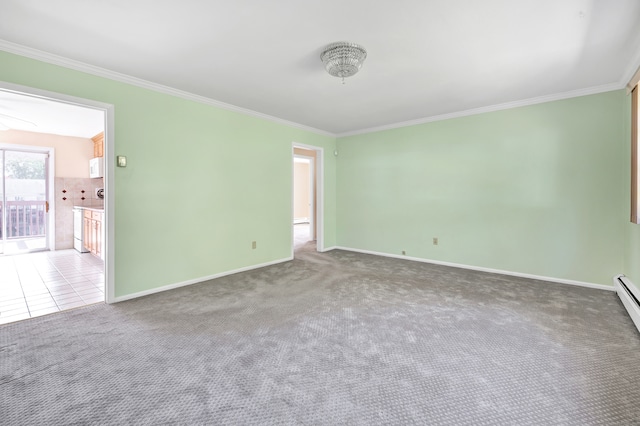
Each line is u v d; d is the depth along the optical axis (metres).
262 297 3.09
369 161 5.31
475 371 1.78
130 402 1.51
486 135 4.03
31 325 2.40
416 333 2.27
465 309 2.75
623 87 3.12
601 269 3.32
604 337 2.20
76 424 1.36
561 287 3.39
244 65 2.73
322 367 1.83
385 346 2.08
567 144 3.47
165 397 1.55
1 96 3.46
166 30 2.17
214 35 2.23
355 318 2.55
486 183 4.05
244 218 4.18
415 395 1.57
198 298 3.06
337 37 2.25
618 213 3.20
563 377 1.72
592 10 1.91
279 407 1.48
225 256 3.95
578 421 1.39
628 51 2.45
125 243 3.02
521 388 1.62
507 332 2.29
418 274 3.97
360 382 1.68
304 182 11.11
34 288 3.41
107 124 2.88
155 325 2.41
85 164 5.96
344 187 5.70
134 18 2.01
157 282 3.27
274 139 4.58
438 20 2.03
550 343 2.11
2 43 2.29
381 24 2.08
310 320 2.51
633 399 1.53
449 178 4.38
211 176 3.76
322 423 1.38
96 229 4.76
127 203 3.02
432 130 4.52
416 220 4.76
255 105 3.93
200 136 3.63
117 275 2.96
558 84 3.19
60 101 2.61
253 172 4.28
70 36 2.24
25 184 5.56
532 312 2.67
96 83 2.80
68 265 4.50
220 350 2.03
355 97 3.61
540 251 3.69
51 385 1.64
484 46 2.38
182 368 1.81
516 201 3.83
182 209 3.48
